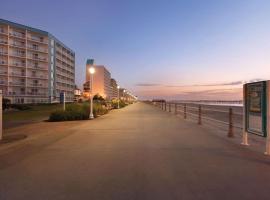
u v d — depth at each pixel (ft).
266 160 26.89
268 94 29.68
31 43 347.15
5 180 20.67
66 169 23.80
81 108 95.91
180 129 55.21
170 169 23.56
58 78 411.13
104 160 27.25
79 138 43.65
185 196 17.02
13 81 329.52
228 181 20.03
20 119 107.86
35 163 26.25
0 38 314.35
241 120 80.74
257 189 18.24
